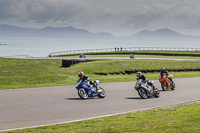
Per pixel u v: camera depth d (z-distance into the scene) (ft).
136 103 56.95
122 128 33.78
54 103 54.29
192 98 64.44
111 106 53.01
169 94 70.59
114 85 87.04
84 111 47.67
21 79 106.52
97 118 42.16
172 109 49.90
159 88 82.84
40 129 34.50
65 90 73.87
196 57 256.52
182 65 176.65
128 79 111.86
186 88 82.64
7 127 35.81
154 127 34.14
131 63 169.07
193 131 31.04
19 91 70.33
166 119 40.04
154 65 169.07
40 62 192.44
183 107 52.08
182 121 37.73
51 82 104.73
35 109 48.01
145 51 322.96
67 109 48.91
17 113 44.47
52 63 195.21
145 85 63.26
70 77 120.26
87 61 185.57
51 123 38.63
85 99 60.13
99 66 154.20
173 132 30.78
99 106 52.65
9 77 110.32
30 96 62.03
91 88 60.80
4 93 66.13
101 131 32.50
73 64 177.37
